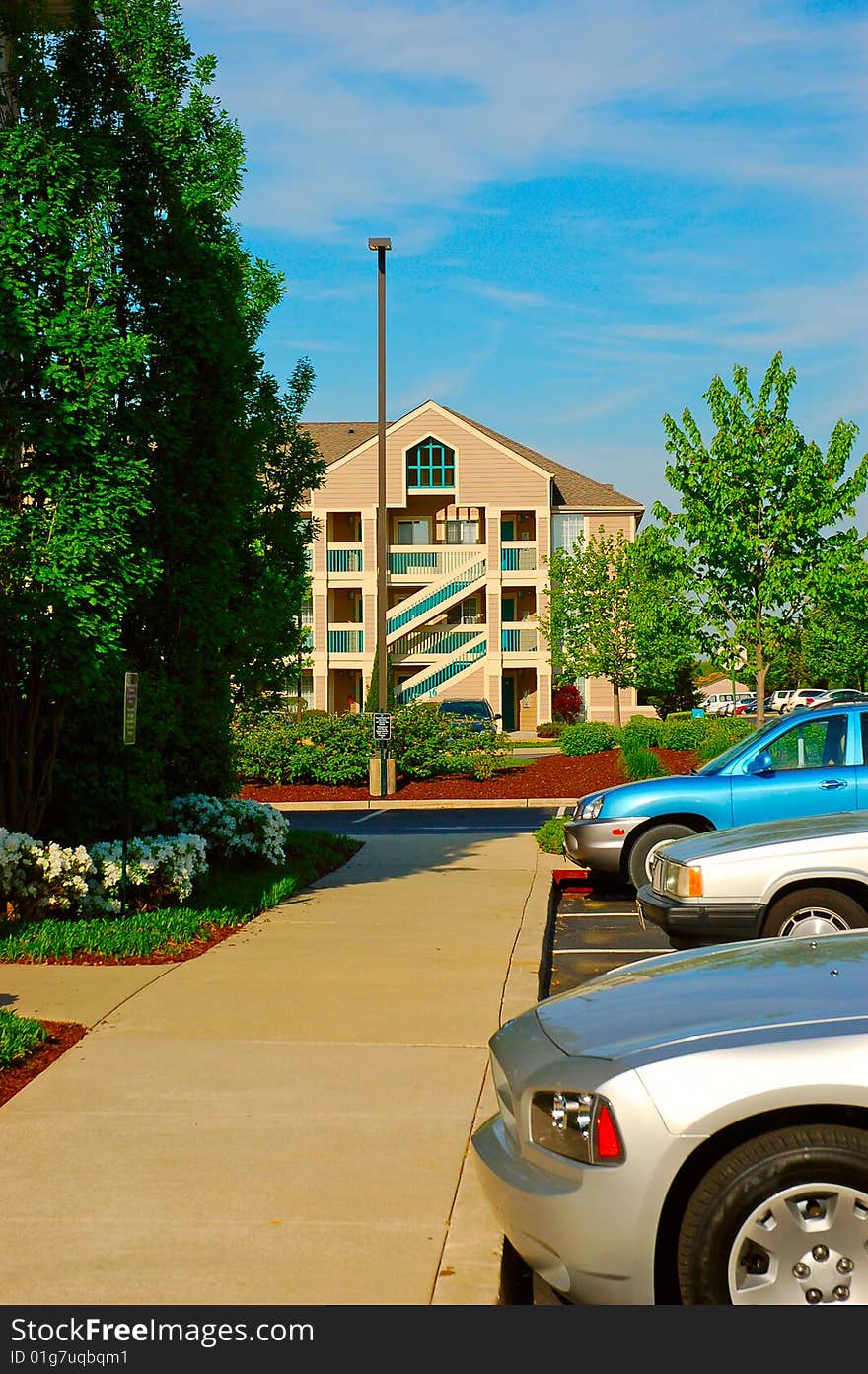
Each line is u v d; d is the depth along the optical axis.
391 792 25.52
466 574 49.53
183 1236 4.46
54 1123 5.63
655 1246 3.65
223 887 12.34
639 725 29.31
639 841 12.21
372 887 13.05
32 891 10.11
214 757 14.45
